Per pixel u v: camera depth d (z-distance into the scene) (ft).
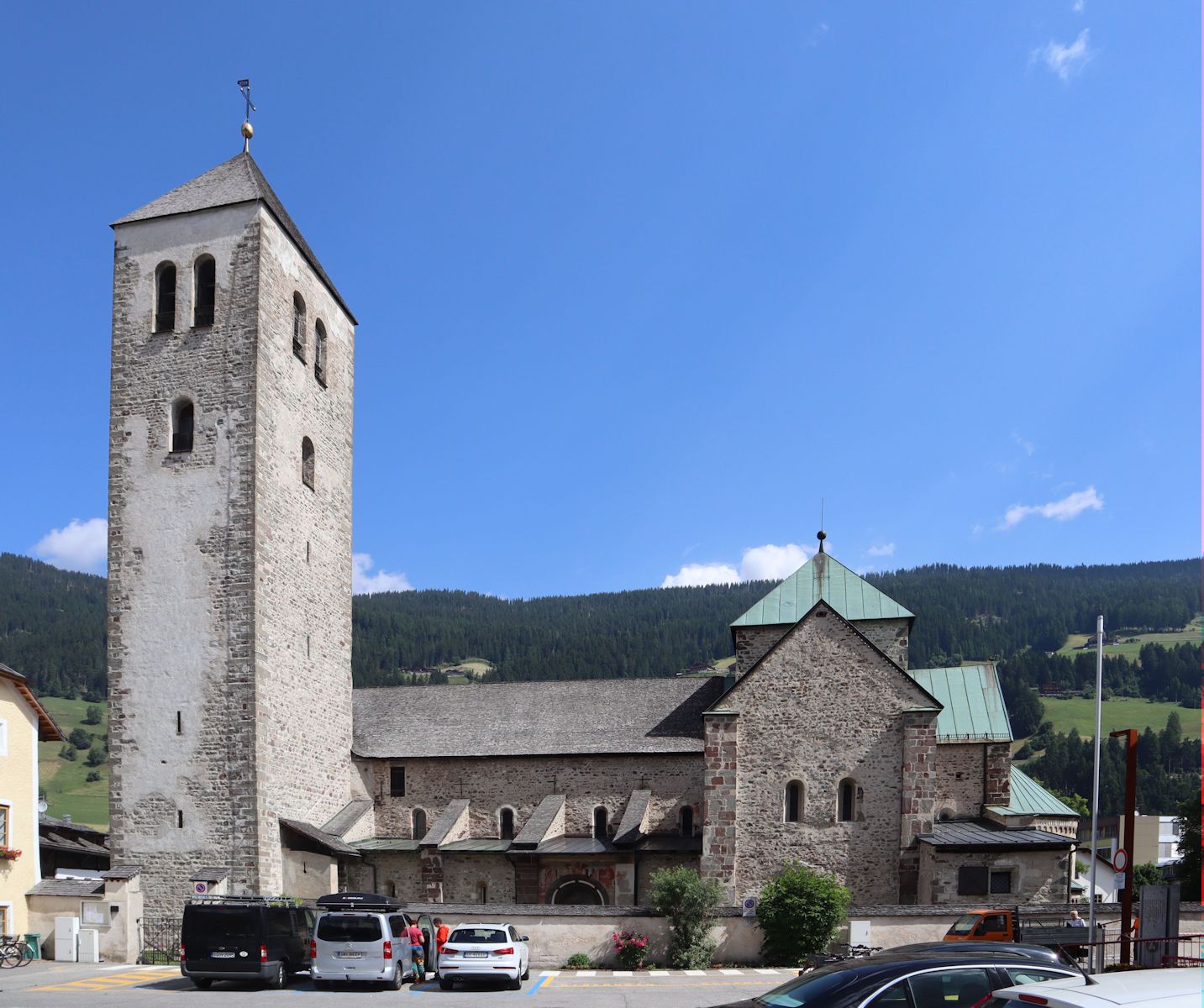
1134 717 555.28
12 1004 86.89
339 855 146.82
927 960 46.70
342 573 161.68
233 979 94.84
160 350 141.59
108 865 169.78
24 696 136.56
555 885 148.87
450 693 179.22
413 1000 87.81
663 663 647.15
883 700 138.82
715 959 121.08
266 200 142.20
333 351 162.81
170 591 135.13
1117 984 30.83
